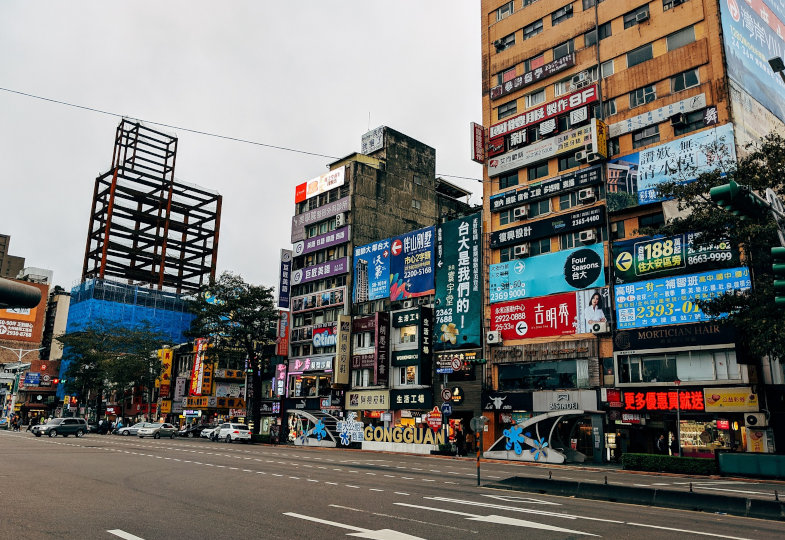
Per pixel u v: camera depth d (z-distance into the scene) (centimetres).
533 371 3819
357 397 4906
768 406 2866
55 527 937
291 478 1802
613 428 3359
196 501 1245
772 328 2169
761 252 2431
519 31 4522
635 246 3438
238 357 6406
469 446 4056
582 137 3825
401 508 1207
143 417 7594
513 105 4462
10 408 8538
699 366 3041
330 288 5547
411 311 4612
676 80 3538
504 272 4119
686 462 2423
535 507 1280
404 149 6181
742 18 3662
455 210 6594
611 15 3941
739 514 1271
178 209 11712
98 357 7075
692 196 2612
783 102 3934
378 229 5675
